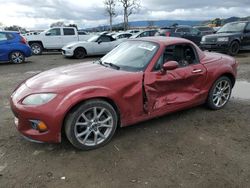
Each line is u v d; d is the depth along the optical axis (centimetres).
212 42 1366
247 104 566
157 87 413
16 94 376
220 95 524
